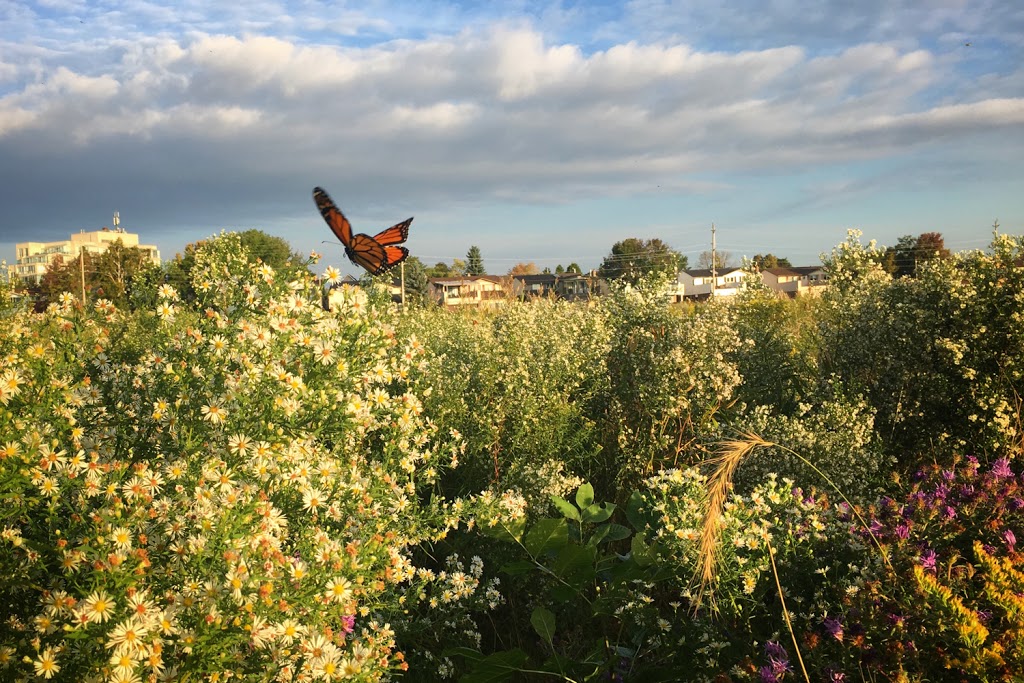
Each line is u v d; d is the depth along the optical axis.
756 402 7.39
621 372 7.22
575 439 6.05
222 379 3.35
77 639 2.37
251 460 3.22
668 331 7.26
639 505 4.21
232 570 2.58
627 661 3.62
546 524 4.05
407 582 4.34
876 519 3.60
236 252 4.30
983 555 2.95
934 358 6.51
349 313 3.76
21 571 2.46
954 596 2.81
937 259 6.93
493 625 4.33
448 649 3.66
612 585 3.72
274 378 3.32
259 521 2.92
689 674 3.17
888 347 6.68
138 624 2.34
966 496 3.76
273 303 3.62
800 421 6.07
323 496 3.57
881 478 5.63
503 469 5.79
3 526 2.67
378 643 3.26
